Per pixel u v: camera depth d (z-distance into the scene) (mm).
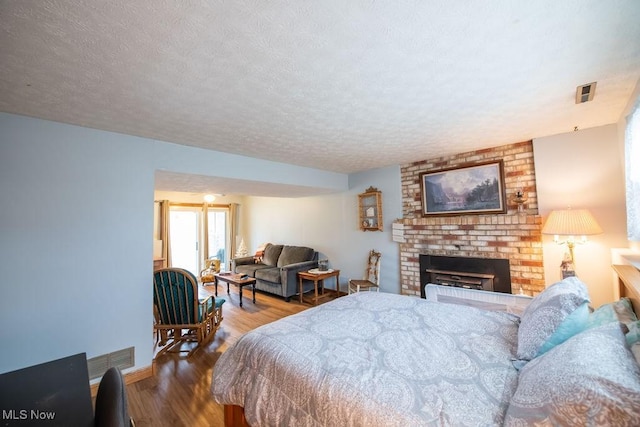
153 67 1465
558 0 1075
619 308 1421
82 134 2268
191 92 1755
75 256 2199
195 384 2334
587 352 948
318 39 1278
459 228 3621
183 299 2924
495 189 3350
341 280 5145
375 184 4594
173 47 1300
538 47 1381
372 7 1089
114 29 1161
